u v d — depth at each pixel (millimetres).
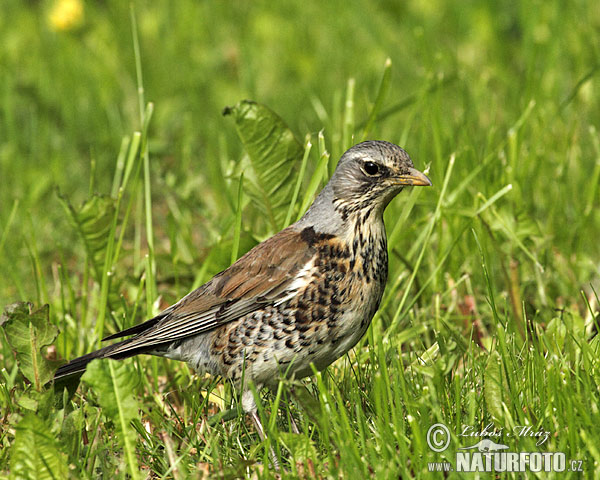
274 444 7504
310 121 15695
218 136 15461
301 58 17938
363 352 9016
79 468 6820
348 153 8000
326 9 20219
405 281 10414
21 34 20172
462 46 17844
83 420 7223
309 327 7793
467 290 10320
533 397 7336
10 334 7359
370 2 19859
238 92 17125
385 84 10617
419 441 6496
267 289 7820
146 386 9023
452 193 10852
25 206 13375
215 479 6691
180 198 12086
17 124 16656
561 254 11000
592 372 7434
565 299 10273
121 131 15906
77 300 10930
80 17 19359
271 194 9664
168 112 16203
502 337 7715
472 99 15164
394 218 11680
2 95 16812
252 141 9430
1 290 11516
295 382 7125
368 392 8078
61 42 19531
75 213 9859
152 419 8180
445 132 13852
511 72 16828
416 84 16484
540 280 9938
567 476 6211
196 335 8234
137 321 10484
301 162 9570
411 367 7797
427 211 12008
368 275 7855
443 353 7969
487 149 12375
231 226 10984
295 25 19812
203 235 12984
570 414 6523
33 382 7445
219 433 7625
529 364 7414
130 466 6758
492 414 6953
